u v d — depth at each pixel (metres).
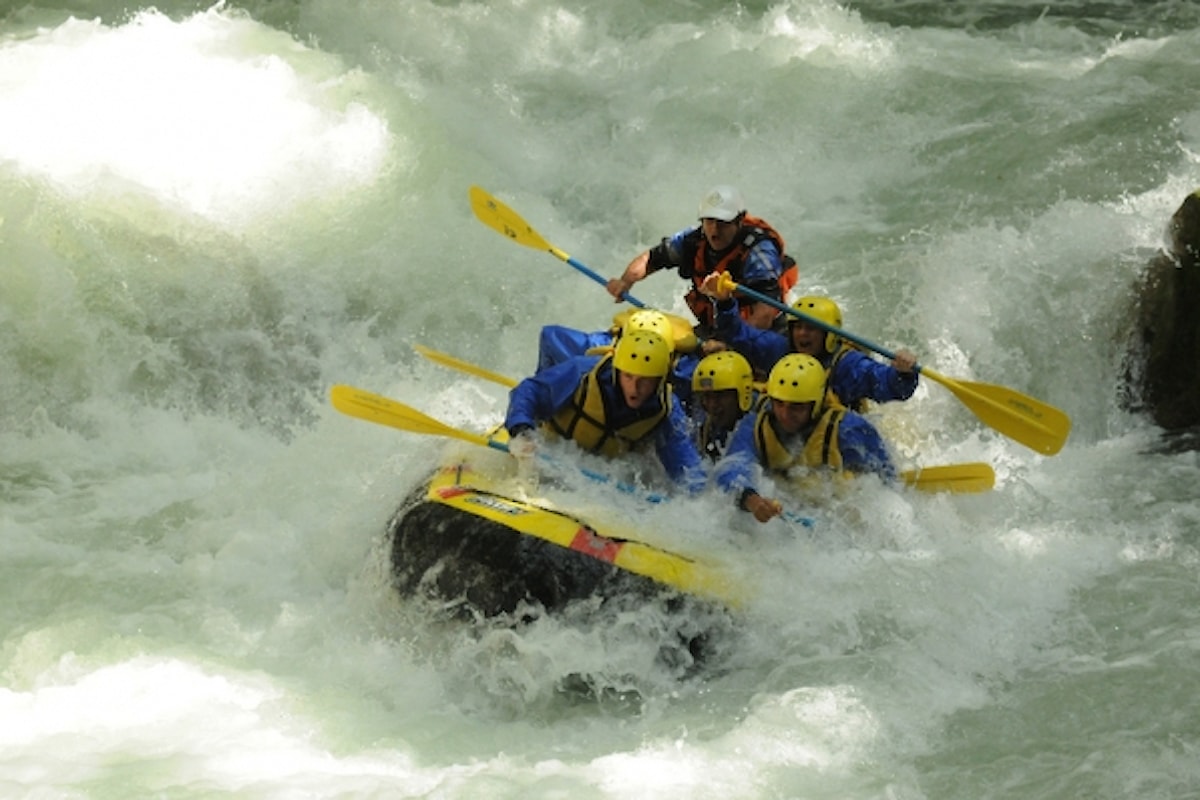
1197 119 34.22
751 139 35.25
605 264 31.83
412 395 28.28
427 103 35.97
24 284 28.11
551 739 18.08
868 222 32.09
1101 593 20.62
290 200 31.36
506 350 29.83
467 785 16.61
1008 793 16.59
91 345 27.97
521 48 39.44
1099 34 41.78
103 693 18.84
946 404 27.28
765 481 21.89
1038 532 22.42
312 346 29.31
